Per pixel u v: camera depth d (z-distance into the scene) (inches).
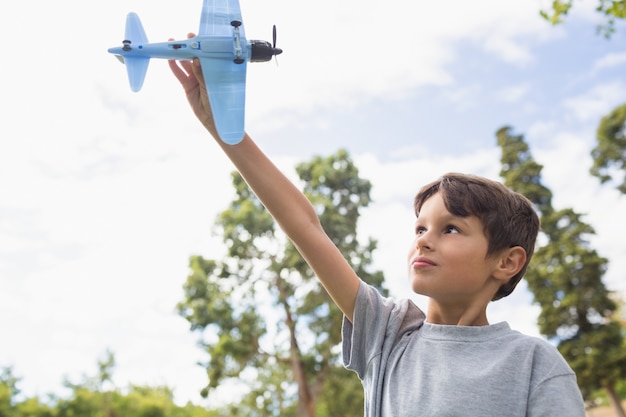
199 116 69.6
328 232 918.4
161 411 1332.4
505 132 986.7
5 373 1341.0
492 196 65.4
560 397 56.9
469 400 58.5
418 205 69.7
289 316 948.6
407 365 65.9
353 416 980.6
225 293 936.9
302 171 1005.8
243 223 938.1
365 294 72.6
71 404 1262.3
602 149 908.6
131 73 70.7
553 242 901.2
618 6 232.5
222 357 925.8
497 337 63.0
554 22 242.8
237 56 66.2
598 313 862.5
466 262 63.5
